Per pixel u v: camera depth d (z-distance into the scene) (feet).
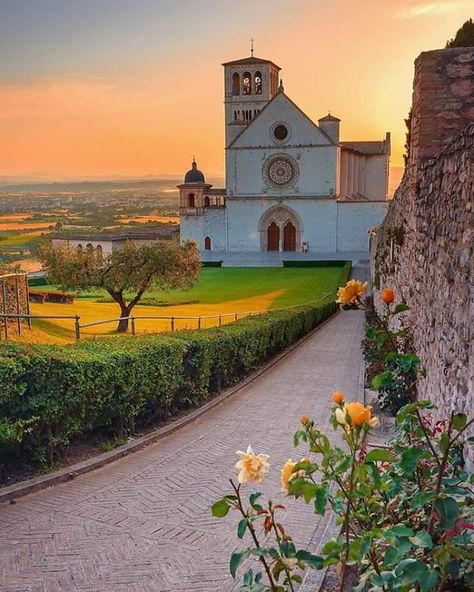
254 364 51.85
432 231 22.07
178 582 15.38
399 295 39.96
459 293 16.28
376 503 9.95
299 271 194.08
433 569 8.05
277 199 217.15
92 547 17.30
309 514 19.67
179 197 224.53
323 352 64.54
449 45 41.50
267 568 8.97
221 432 31.14
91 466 24.47
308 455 26.68
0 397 21.47
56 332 70.23
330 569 15.11
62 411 24.06
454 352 16.80
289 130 213.87
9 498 20.99
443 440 9.06
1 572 15.84
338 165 216.74
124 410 28.27
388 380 11.53
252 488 22.21
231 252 222.69
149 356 30.01
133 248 86.89
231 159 218.79
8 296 56.03
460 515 8.80
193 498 21.22
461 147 16.49
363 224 214.28
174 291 152.25
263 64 241.96
